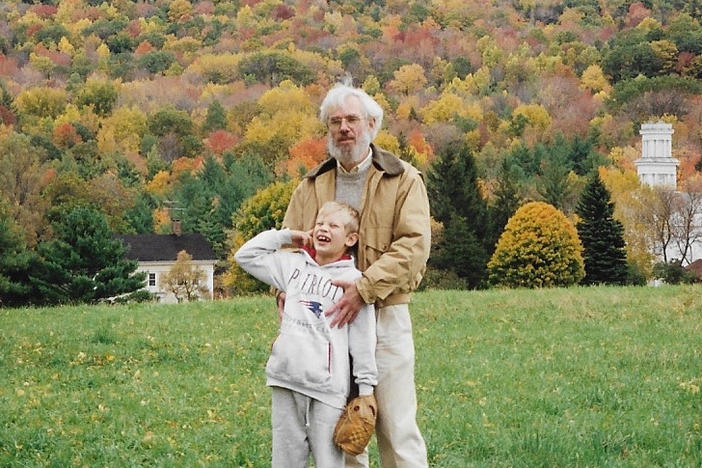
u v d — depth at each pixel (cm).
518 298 2238
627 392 1187
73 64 17500
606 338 1686
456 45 17862
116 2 19738
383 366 632
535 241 5888
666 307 2075
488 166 12150
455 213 6294
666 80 15625
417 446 639
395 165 642
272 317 1939
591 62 17662
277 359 606
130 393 1160
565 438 902
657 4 19862
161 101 15588
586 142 13175
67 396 1142
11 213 6181
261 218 6556
